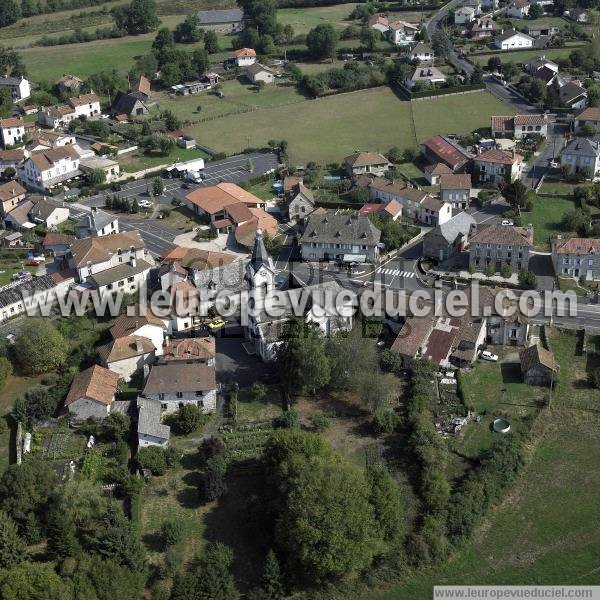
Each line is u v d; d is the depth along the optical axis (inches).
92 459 6373.0
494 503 6107.3
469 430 6756.9
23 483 5787.4
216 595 5211.6
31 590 5054.1
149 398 6830.7
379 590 5477.4
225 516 5949.8
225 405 7057.1
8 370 7377.0
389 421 6702.8
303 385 7007.9
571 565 5600.4
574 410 6973.4
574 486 6225.4
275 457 6107.3
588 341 7785.4
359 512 5467.5
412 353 7372.1
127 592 5162.4
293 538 5423.2
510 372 7455.7
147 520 5900.6
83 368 7544.3
